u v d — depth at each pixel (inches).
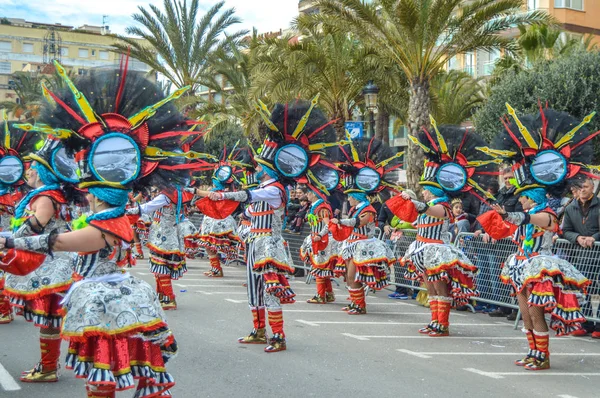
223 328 314.7
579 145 264.1
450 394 220.5
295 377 234.5
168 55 951.0
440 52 645.3
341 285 499.2
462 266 312.3
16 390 210.8
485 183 321.4
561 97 574.6
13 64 2694.4
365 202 364.5
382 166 368.8
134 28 932.6
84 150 161.8
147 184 169.9
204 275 519.8
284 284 273.1
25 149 309.1
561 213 345.1
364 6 633.0
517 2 605.9
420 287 423.5
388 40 660.1
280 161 265.4
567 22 1176.2
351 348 284.0
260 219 274.2
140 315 158.1
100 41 2709.2
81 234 155.1
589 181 327.3
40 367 221.5
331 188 347.9
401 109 797.9
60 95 167.2
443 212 310.0
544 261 258.7
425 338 313.4
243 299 402.0
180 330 307.1
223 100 999.6
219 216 249.8
